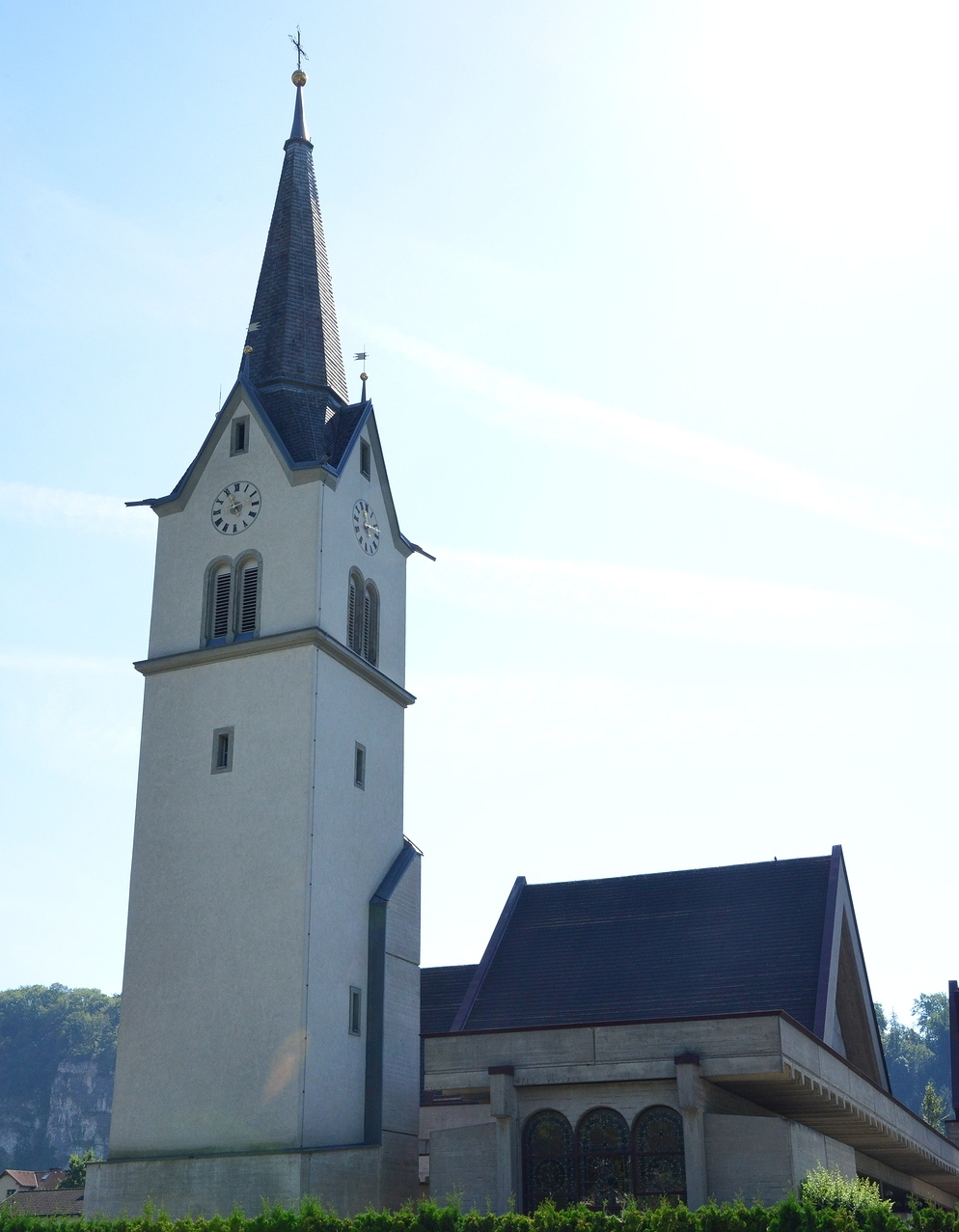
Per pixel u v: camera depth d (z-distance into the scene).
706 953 47.34
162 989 44.22
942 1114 116.75
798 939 46.78
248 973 43.06
